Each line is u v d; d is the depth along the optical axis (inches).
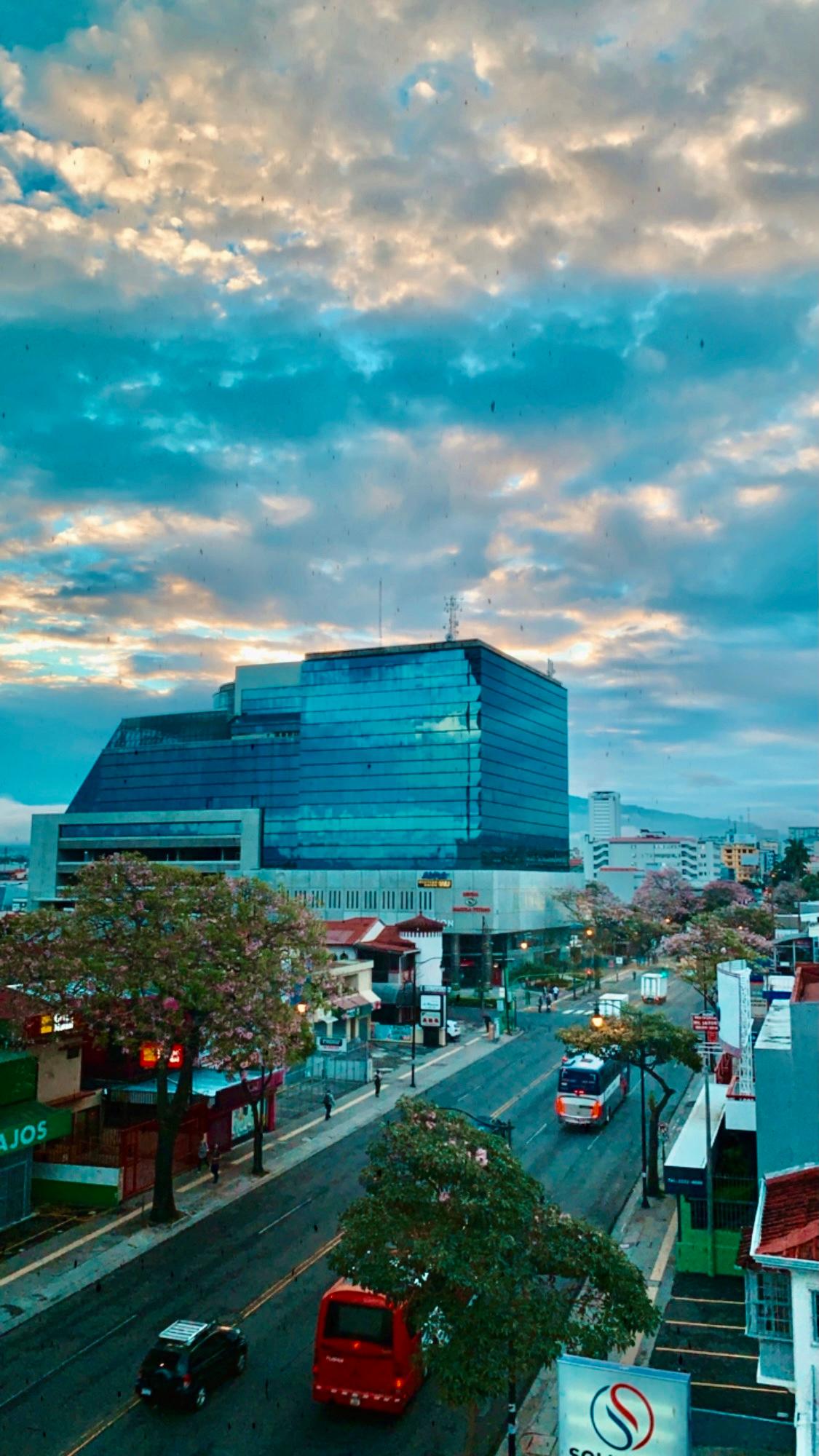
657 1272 1178.6
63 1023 1537.9
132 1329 1015.6
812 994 1037.2
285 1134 1807.3
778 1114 789.9
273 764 5753.0
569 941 5295.3
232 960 1398.9
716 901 6077.8
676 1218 1373.0
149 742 6200.8
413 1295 690.8
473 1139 786.8
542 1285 714.2
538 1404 895.1
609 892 6077.8
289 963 1541.6
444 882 4431.6
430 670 4928.6
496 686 5000.0
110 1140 1492.4
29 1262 1198.3
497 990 3865.7
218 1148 1647.4
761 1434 805.9
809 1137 756.0
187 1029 1374.3
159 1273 1163.3
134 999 1369.3
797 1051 768.9
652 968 5049.2
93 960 1334.9
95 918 1416.1
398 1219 709.9
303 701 5196.9
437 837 4783.5
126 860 1451.8
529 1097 2134.6
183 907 1417.3
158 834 5285.4
